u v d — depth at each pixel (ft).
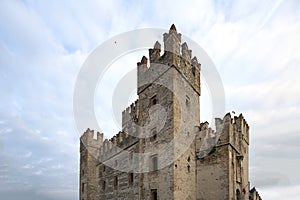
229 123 105.81
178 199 92.48
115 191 135.44
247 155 137.90
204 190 102.78
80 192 170.60
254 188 137.59
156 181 99.71
